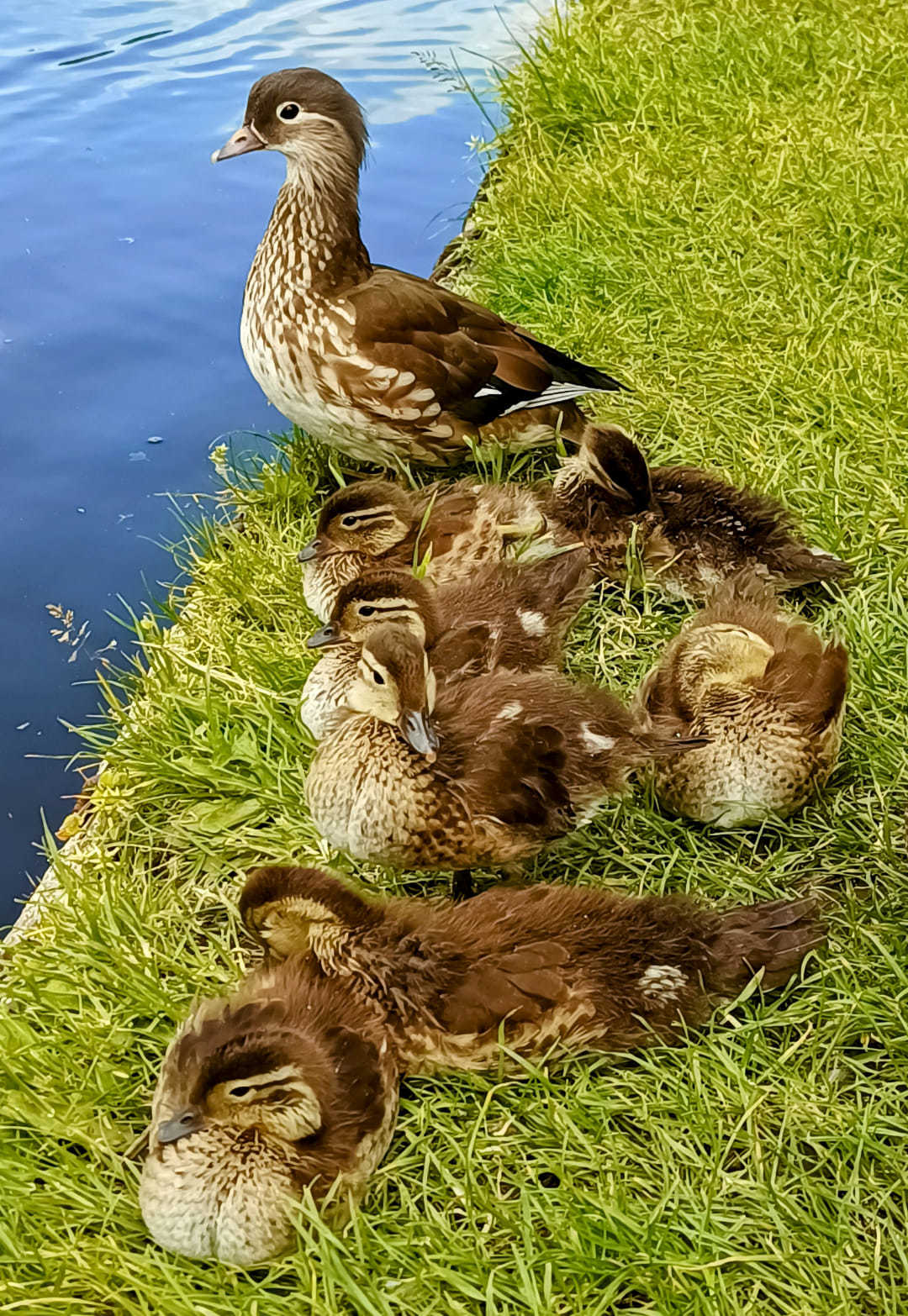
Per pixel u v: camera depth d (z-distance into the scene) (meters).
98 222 1.78
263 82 1.22
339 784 0.93
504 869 0.97
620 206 1.62
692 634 1.04
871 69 1.87
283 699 1.09
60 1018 0.88
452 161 1.92
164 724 1.07
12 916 1.06
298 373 1.26
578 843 0.99
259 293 1.26
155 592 1.30
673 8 2.03
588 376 1.31
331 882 0.86
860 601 1.14
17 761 1.17
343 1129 0.80
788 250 1.54
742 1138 0.83
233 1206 0.77
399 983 0.85
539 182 1.68
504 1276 0.76
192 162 1.91
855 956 0.91
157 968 0.90
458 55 2.18
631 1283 0.76
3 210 1.79
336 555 1.15
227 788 1.03
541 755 0.93
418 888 0.98
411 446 1.28
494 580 1.07
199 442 1.47
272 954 0.89
